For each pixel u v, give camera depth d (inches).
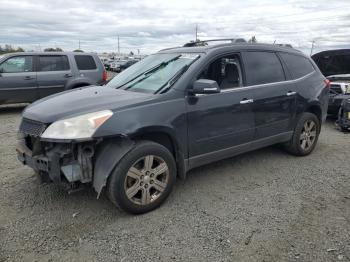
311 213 144.6
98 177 133.5
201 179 181.8
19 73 386.9
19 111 416.8
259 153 225.8
